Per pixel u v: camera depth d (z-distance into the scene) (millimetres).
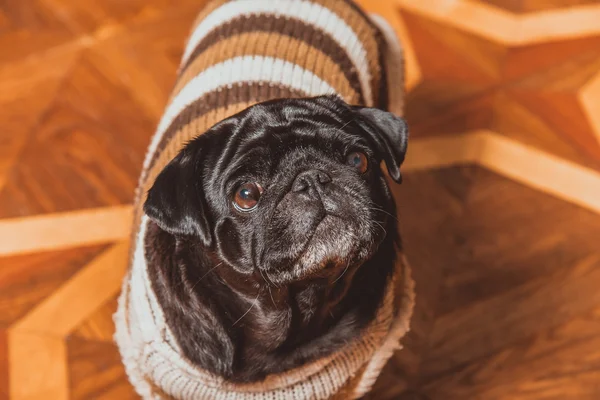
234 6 1719
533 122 2533
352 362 1532
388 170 1440
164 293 1417
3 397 1959
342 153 1357
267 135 1342
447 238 2262
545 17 2855
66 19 2865
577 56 2732
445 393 1973
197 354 1435
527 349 2047
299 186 1294
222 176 1341
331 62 1648
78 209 2330
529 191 2375
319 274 1349
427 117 2549
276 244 1304
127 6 2898
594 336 2066
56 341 2053
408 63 2697
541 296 2145
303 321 1446
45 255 2227
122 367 2006
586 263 2209
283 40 1610
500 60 2727
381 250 1479
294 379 1498
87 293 2145
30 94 2625
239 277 1388
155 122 2551
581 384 1985
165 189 1325
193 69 1630
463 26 2820
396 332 1591
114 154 2459
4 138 2498
